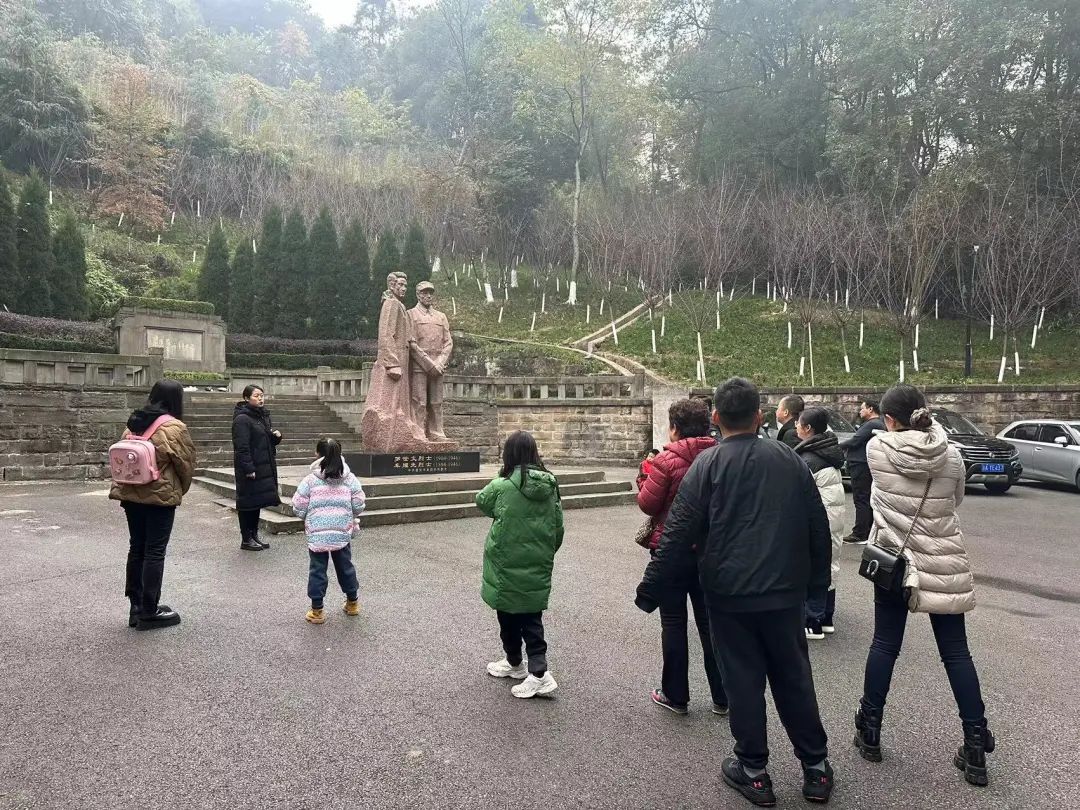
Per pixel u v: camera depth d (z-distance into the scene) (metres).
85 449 13.62
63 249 31.08
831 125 37.75
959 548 3.42
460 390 20.86
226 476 12.55
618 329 36.38
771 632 3.06
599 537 9.34
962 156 32.38
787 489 3.09
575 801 3.01
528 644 4.16
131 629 5.12
